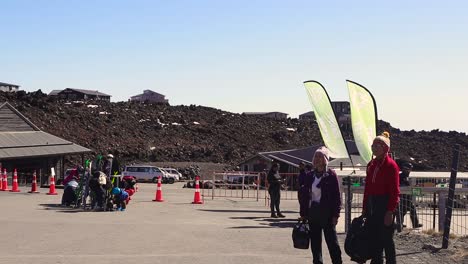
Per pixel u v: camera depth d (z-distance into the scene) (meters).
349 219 15.27
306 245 10.20
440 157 113.56
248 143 115.38
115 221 18.42
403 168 17.45
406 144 122.50
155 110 125.62
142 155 91.44
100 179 21.94
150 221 18.77
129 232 15.67
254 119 136.12
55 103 107.50
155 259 11.55
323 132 22.14
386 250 9.63
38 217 19.12
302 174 10.45
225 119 128.00
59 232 15.41
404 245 13.41
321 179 10.13
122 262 11.17
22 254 11.93
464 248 12.48
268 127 129.88
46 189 37.69
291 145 119.81
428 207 20.77
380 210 9.54
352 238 9.74
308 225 10.26
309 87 22.16
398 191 9.49
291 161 63.00
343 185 18.20
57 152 55.97
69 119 100.69
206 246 13.38
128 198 23.00
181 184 62.22
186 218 20.22
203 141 111.38
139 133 107.00
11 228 16.08
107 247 13.04
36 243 13.45
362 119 20.23
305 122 141.62
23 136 56.66
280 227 17.81
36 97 105.62
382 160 9.61
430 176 27.78
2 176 36.03
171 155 95.75
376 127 20.23
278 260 11.61
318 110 22.16
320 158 10.15
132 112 118.56
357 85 20.27
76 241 13.87
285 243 13.99
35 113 96.69
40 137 58.16
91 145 91.56
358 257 9.73
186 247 13.20
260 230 16.72
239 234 15.63
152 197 32.50
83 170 23.03
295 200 34.72
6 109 56.88
